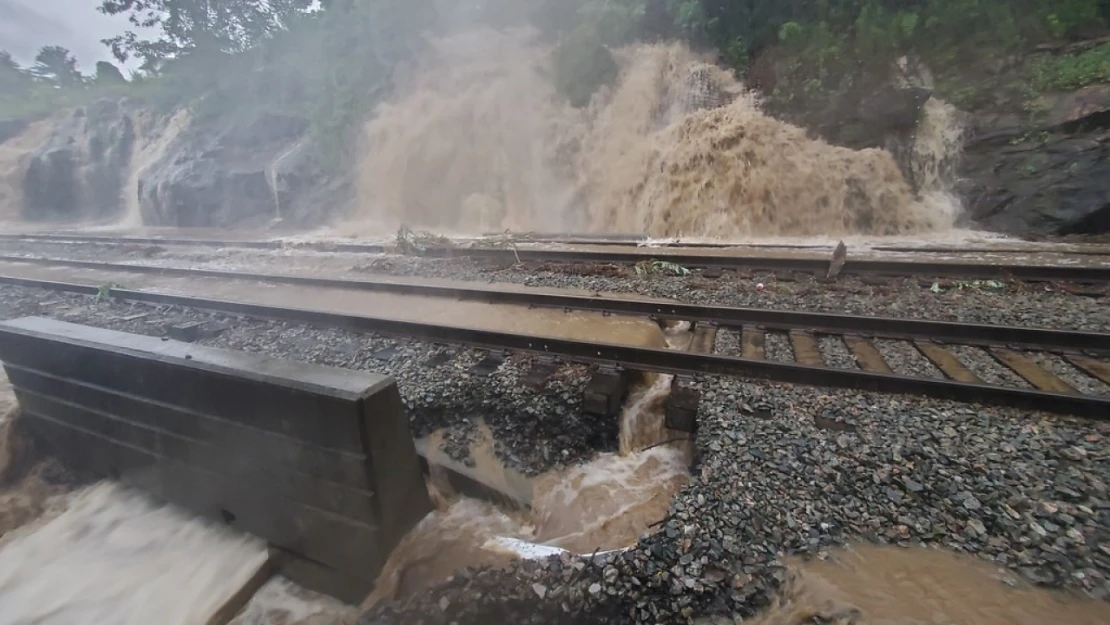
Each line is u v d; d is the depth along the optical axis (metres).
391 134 21.09
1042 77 14.16
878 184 14.70
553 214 18.95
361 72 22.91
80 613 4.67
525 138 19.61
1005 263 9.30
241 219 22.94
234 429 4.69
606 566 3.70
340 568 4.58
